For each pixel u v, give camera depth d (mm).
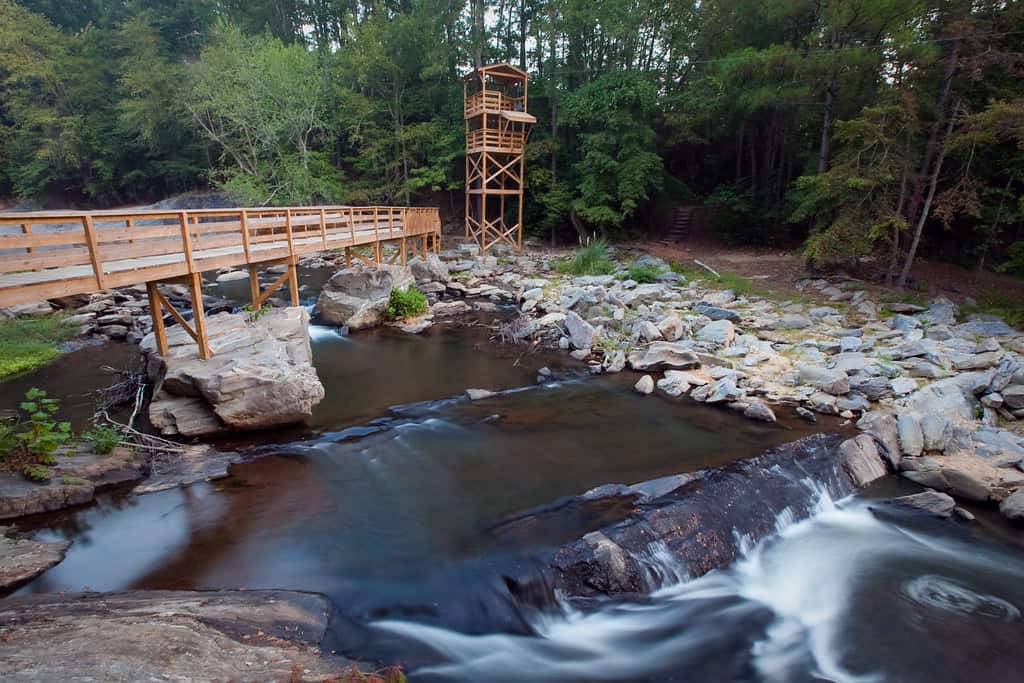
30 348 12594
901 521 6980
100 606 4570
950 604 5680
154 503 6652
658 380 11477
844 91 18312
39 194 39875
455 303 17609
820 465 7625
